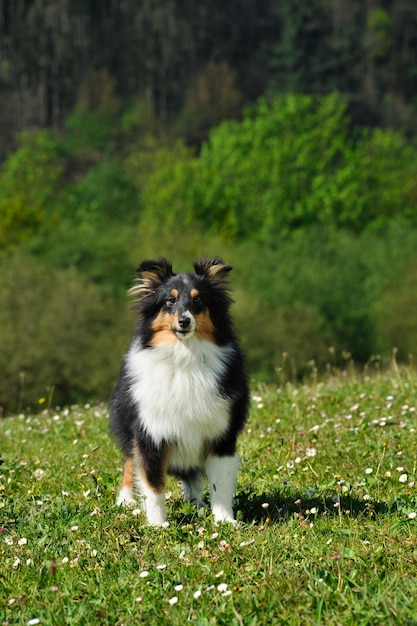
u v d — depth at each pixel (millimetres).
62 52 146250
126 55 145500
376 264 56219
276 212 69062
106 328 43000
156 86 139125
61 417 12469
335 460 7895
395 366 13250
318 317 48406
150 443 6453
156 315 6574
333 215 68688
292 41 116000
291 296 51656
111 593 5055
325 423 9211
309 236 60031
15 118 136000
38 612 4910
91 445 9398
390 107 118125
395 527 5840
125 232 64938
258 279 53375
